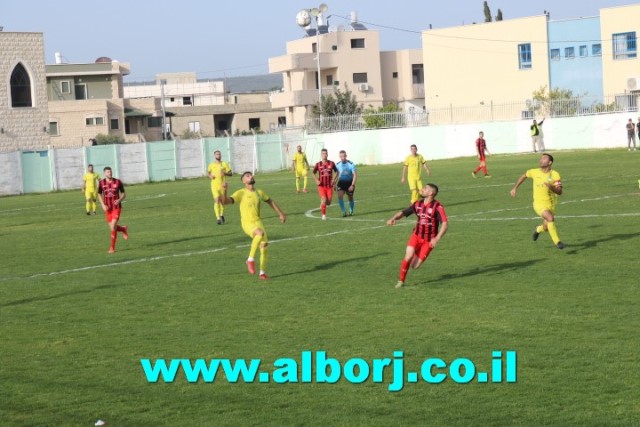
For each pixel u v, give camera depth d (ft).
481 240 71.41
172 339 43.73
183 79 452.35
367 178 158.81
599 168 143.02
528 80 273.54
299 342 41.83
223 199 59.57
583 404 31.63
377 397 33.71
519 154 211.61
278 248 73.36
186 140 205.98
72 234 95.09
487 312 46.01
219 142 209.87
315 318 46.68
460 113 254.68
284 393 34.68
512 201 101.55
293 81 327.67
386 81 335.06
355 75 320.91
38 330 47.32
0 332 47.14
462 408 31.99
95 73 318.65
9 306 54.54
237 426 31.12
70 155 191.31
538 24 269.85
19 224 111.45
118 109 314.14
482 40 280.92
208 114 351.87
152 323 47.55
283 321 46.32
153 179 201.26
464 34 284.82
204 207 119.55
